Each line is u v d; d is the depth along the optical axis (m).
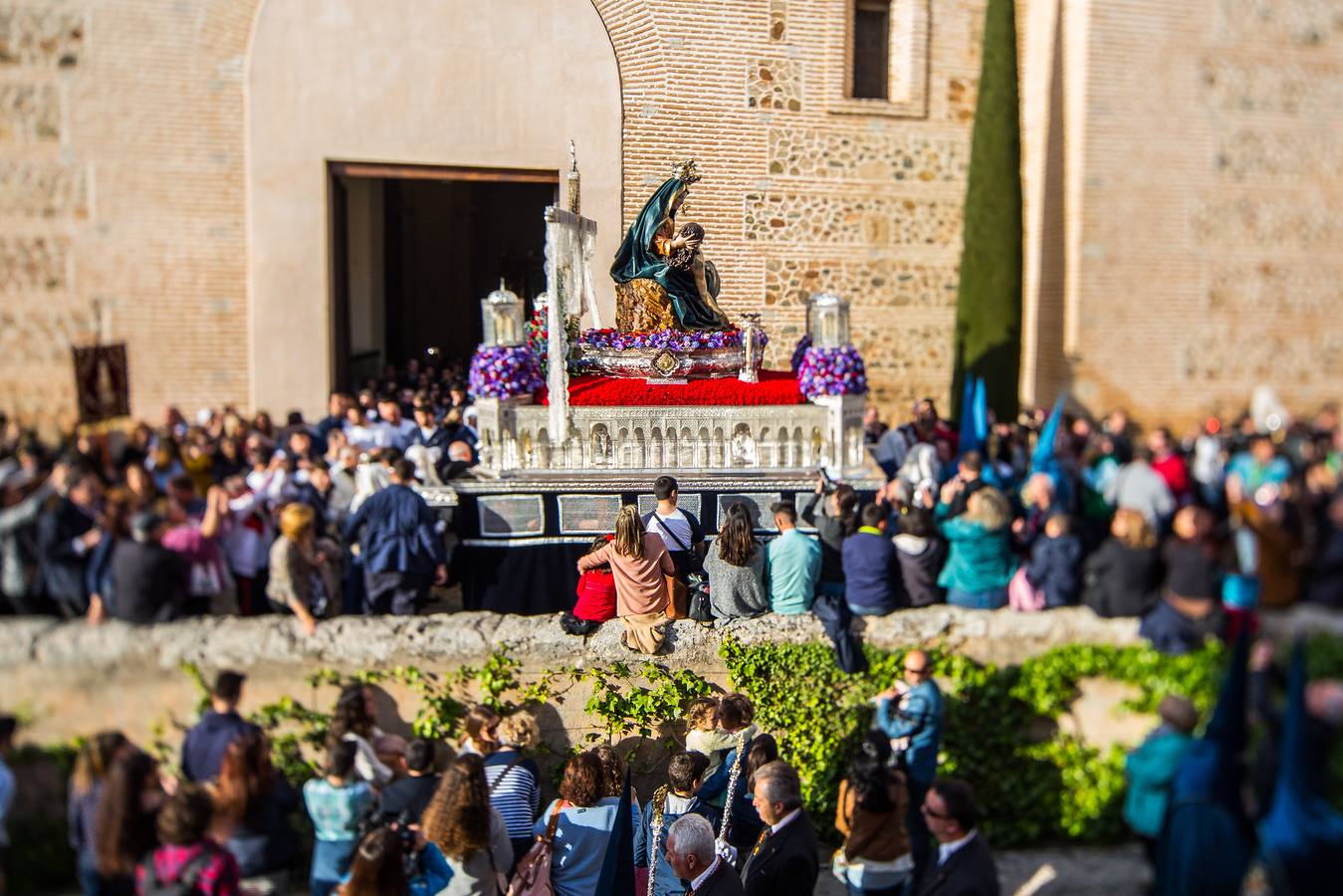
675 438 8.31
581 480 7.92
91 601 6.18
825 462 8.40
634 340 8.98
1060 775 6.19
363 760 5.36
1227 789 4.17
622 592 6.37
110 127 10.70
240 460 8.58
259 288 11.30
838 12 11.76
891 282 12.16
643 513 7.89
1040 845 6.18
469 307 17.03
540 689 6.21
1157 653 5.68
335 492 7.78
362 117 11.51
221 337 11.23
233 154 11.22
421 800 5.24
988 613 6.35
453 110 11.66
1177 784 4.36
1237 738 4.17
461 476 8.04
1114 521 6.08
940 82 12.05
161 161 10.94
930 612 6.37
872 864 5.07
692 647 6.27
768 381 9.05
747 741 5.68
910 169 12.10
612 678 6.24
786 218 11.95
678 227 9.44
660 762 6.30
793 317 12.02
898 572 6.46
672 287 9.27
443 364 15.68
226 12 11.05
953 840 4.74
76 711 5.95
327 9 11.33
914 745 5.61
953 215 12.20
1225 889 4.12
